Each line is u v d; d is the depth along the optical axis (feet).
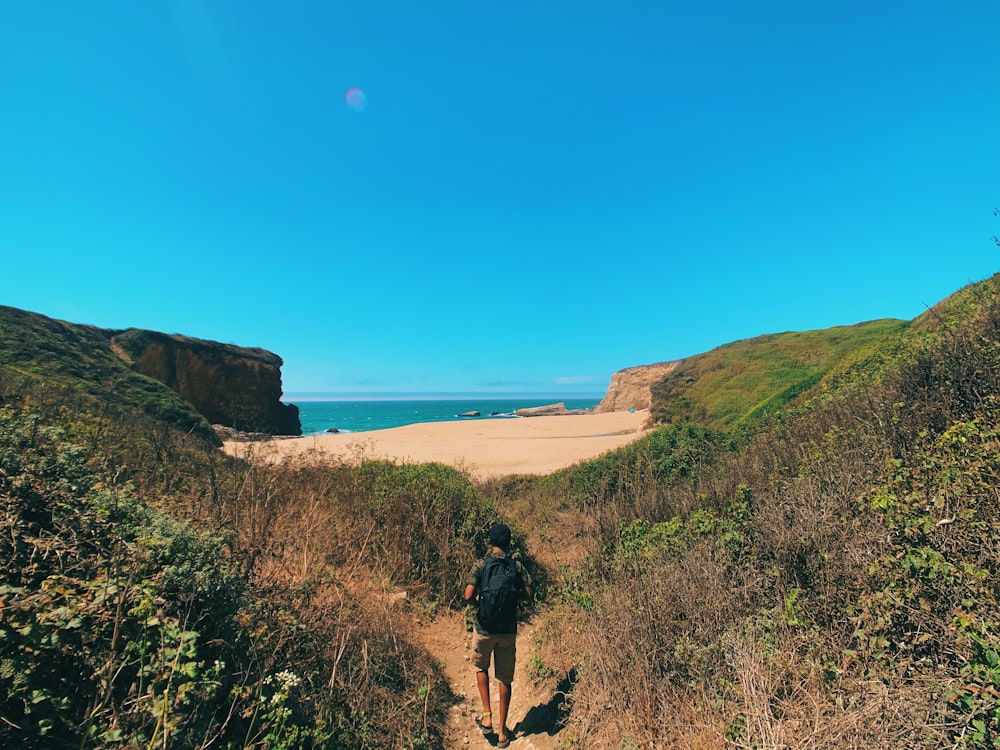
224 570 11.42
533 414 425.28
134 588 8.28
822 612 10.83
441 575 20.38
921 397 18.98
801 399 44.16
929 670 8.18
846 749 7.47
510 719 13.84
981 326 22.30
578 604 17.78
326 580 14.93
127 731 7.00
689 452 34.09
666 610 13.14
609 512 25.73
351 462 32.09
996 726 6.79
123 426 31.37
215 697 8.93
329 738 10.02
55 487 10.79
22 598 7.39
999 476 10.60
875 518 12.00
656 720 10.78
